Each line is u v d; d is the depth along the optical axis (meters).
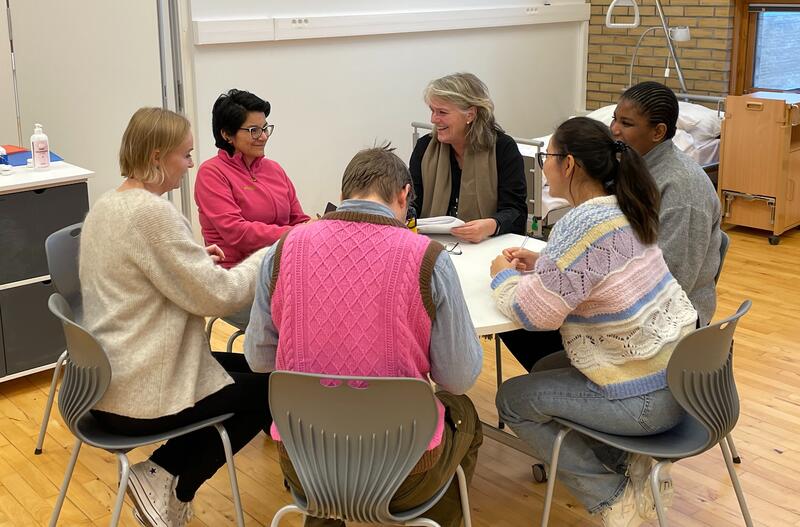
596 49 6.44
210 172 2.84
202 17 4.46
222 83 4.61
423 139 3.13
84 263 2.13
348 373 1.77
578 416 2.11
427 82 5.56
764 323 3.94
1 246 3.19
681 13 5.93
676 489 2.68
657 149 2.49
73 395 2.08
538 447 2.24
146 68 4.38
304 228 1.80
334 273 1.74
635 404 2.04
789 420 3.09
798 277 4.53
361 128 5.29
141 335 2.07
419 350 1.78
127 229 2.03
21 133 4.12
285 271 1.77
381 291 1.73
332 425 1.78
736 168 5.12
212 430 2.29
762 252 4.93
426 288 1.73
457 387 1.86
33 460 2.88
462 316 1.80
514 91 6.12
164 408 2.07
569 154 2.08
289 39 4.77
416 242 1.75
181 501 2.27
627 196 2.04
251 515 2.57
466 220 3.00
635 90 2.48
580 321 2.09
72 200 3.34
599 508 2.20
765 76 5.84
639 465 2.17
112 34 4.24
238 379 2.26
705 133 5.38
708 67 5.89
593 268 2.00
